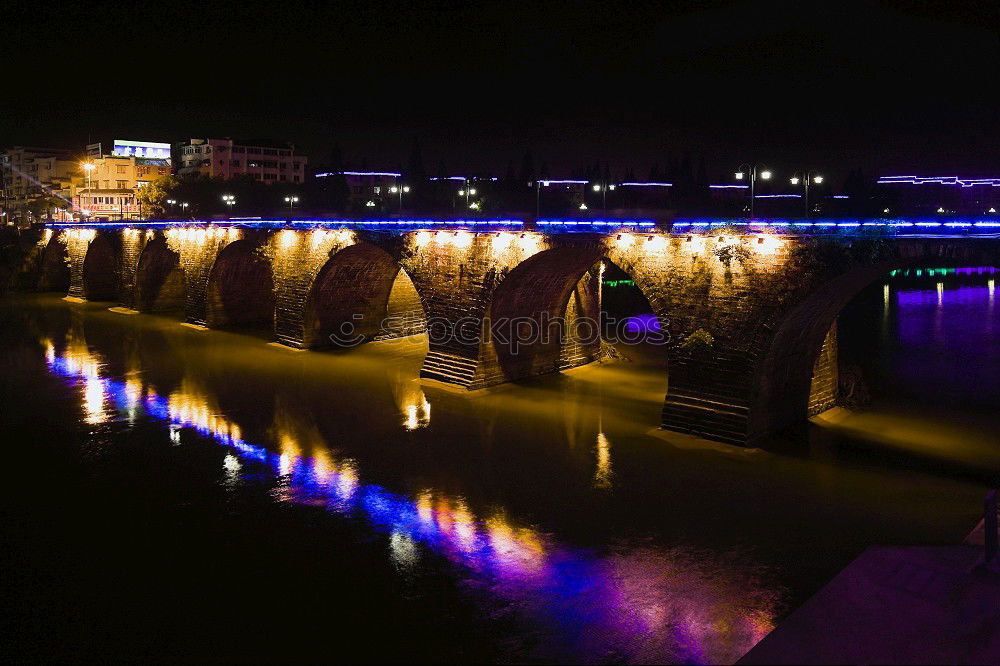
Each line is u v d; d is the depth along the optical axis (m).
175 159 120.62
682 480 21.42
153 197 87.00
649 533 18.11
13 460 23.28
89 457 23.59
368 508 19.78
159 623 14.45
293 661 13.29
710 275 24.12
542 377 34.41
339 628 14.27
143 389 32.31
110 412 28.66
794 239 22.14
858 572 15.45
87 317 53.09
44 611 14.82
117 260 58.28
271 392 31.81
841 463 22.58
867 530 17.94
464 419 27.77
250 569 16.52
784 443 24.31
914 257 20.86
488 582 15.93
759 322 23.06
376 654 13.48
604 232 26.69
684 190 99.88
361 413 28.59
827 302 23.73
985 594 14.10
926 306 65.44
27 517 19.16
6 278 70.00
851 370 30.05
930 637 12.63
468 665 13.14
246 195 90.62
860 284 23.83
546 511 19.50
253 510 19.64
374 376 34.84
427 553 17.25
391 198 99.88
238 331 47.19
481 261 30.91
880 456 23.19
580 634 13.99
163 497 20.48
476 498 20.41
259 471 22.45
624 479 21.59
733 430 24.06
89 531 18.36
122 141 123.50
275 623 14.44
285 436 25.80
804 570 16.08
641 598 15.17
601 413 28.48
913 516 18.72
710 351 24.31
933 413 28.12
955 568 15.41
